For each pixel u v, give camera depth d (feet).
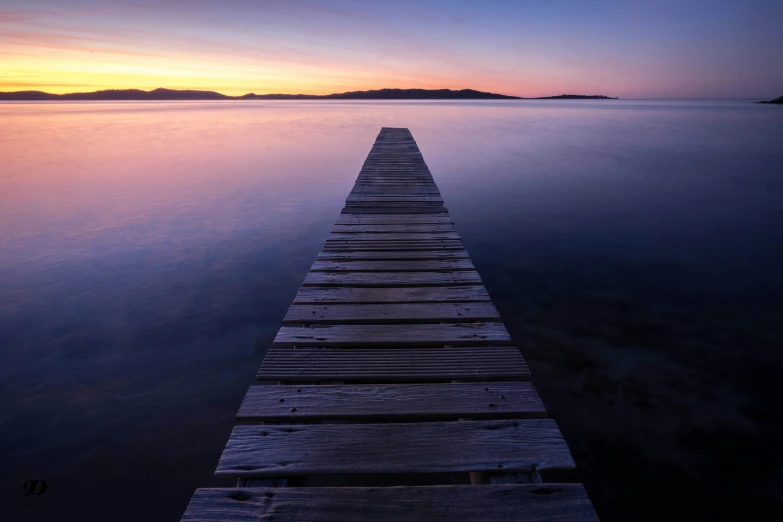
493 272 18.44
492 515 4.46
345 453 5.26
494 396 6.39
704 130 89.76
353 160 51.26
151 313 15.12
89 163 49.85
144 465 8.66
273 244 22.72
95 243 22.53
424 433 5.56
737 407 9.98
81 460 8.74
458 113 172.76
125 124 122.83
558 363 11.87
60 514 7.59
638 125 105.09
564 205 29.66
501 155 53.21
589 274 17.98
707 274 17.63
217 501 4.55
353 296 10.05
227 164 48.75
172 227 25.61
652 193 32.65
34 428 9.60
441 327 8.51
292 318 8.90
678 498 7.80
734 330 13.28
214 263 19.93
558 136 76.54
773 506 7.59
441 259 12.52
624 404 10.21
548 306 15.21
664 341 12.80
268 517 4.41
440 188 35.63
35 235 23.75
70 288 17.03
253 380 11.50
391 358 7.30
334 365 7.11
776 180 36.50
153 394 10.85
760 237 22.09
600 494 7.95
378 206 19.03
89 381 11.32
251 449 5.29
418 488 4.73
